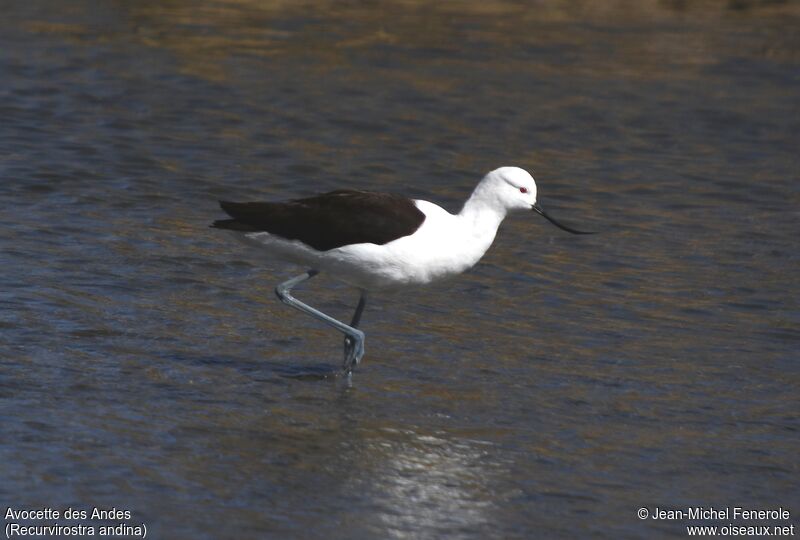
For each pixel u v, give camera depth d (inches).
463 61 924.6
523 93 856.3
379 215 396.5
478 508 329.1
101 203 610.9
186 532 306.7
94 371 404.2
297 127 765.9
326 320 417.1
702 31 1045.2
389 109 808.3
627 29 1040.2
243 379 409.1
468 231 409.7
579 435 380.2
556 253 581.9
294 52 924.6
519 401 404.5
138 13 1006.4
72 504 316.2
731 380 434.3
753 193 690.8
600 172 716.7
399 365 431.8
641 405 407.2
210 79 847.7
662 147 768.3
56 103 777.6
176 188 647.1
